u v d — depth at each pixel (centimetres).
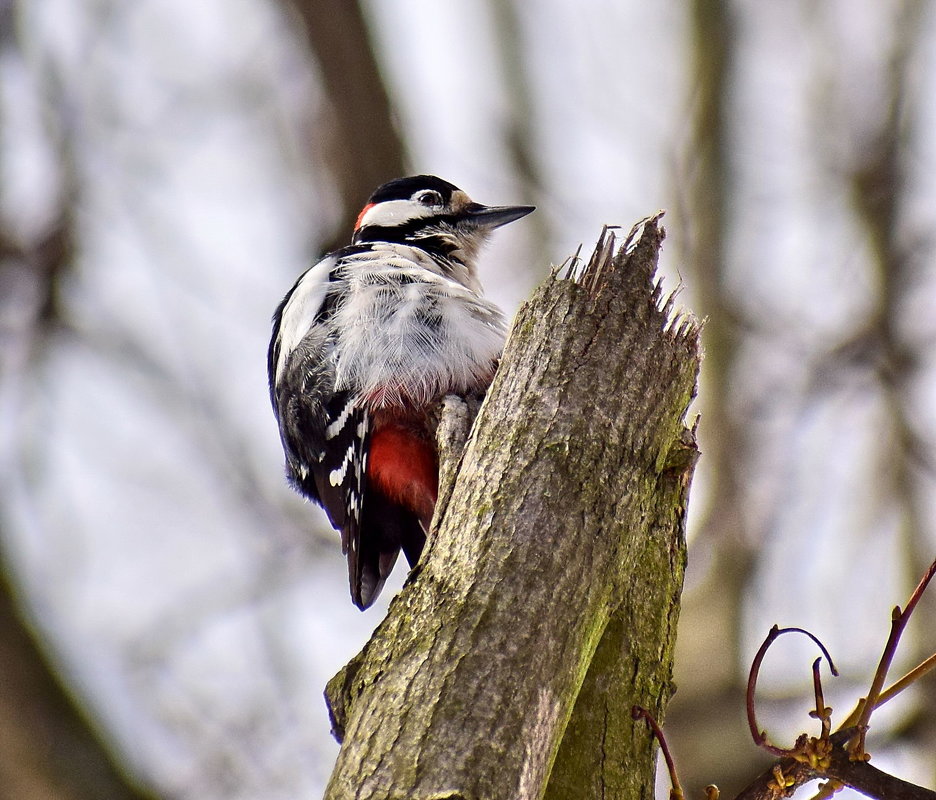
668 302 603
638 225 623
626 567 562
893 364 1574
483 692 501
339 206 1408
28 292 1477
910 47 1759
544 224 1664
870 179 1712
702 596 1389
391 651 521
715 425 1516
